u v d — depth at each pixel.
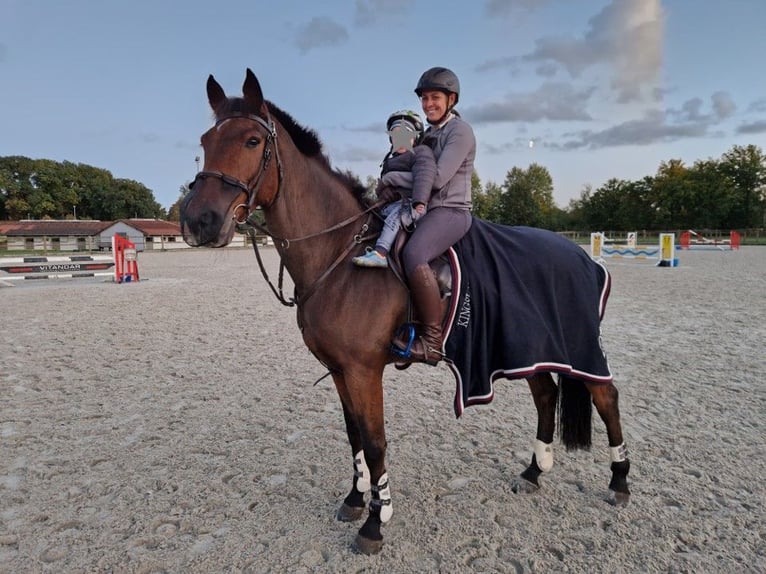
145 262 28.48
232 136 2.47
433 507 3.18
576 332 3.01
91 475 3.62
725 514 3.03
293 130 2.86
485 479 3.54
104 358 6.86
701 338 7.62
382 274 2.70
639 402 4.95
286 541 2.86
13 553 2.74
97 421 4.64
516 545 2.79
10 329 8.80
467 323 2.79
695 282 14.78
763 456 3.77
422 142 2.89
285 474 3.64
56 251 46.28
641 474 3.54
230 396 5.33
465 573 2.57
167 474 3.64
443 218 2.73
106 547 2.80
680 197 66.94
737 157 65.69
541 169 81.75
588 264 3.16
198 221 2.33
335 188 2.90
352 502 3.08
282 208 2.72
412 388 5.57
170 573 2.58
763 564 2.58
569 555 2.69
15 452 3.99
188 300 12.37
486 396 2.83
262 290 14.44
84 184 97.19
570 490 3.38
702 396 5.08
